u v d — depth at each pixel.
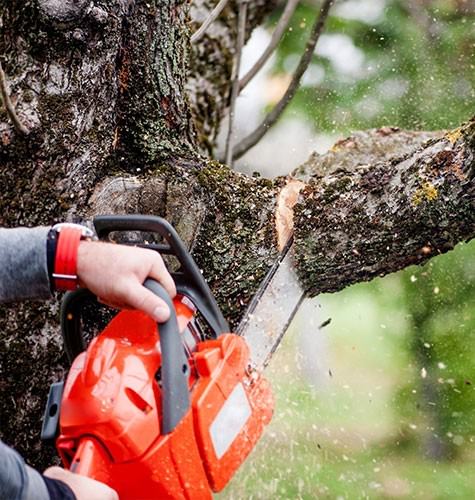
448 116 6.80
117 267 2.80
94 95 3.69
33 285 2.88
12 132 3.57
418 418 7.53
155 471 2.71
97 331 3.81
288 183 4.00
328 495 6.69
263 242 3.89
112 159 3.88
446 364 7.24
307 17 7.17
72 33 3.52
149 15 3.93
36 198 3.63
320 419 7.77
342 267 3.86
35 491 2.47
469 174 3.52
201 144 5.81
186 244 3.88
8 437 3.65
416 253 3.82
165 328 2.82
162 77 4.01
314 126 7.46
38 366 3.64
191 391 2.91
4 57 3.61
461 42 6.89
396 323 7.46
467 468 7.21
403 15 7.04
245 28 6.02
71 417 2.71
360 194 3.78
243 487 5.29
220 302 3.89
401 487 7.09
